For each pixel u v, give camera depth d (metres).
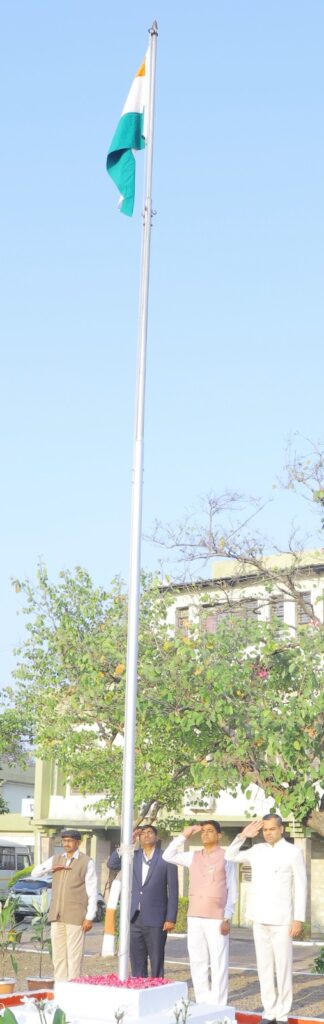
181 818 35.88
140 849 13.91
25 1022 10.04
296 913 11.91
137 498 11.72
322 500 18.09
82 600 27.86
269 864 12.12
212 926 12.91
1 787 59.06
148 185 12.38
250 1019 11.89
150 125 12.54
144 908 13.53
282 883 12.05
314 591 29.42
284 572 19.14
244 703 17.19
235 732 17.41
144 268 12.19
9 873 47.94
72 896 13.90
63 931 13.94
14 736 41.78
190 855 13.36
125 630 21.28
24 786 60.69
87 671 21.83
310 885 35.50
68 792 42.41
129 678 11.36
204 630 18.59
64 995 10.40
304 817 17.30
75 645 26.64
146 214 12.28
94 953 22.69
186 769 24.55
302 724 16.50
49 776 43.16
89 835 42.38
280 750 16.30
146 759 23.80
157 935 13.50
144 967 13.64
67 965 13.96
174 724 18.09
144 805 27.45
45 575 28.22
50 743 28.45
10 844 48.62
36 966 18.95
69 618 27.19
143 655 19.59
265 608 30.23
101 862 42.12
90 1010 10.23
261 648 17.62
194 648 18.02
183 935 29.34
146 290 12.16
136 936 13.59
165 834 39.19
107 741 28.14
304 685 17.08
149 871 13.63
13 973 18.11
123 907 10.89
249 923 37.84
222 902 12.96
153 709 17.88
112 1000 10.19
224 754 17.36
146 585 28.19
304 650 17.38
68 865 14.04
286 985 11.90
